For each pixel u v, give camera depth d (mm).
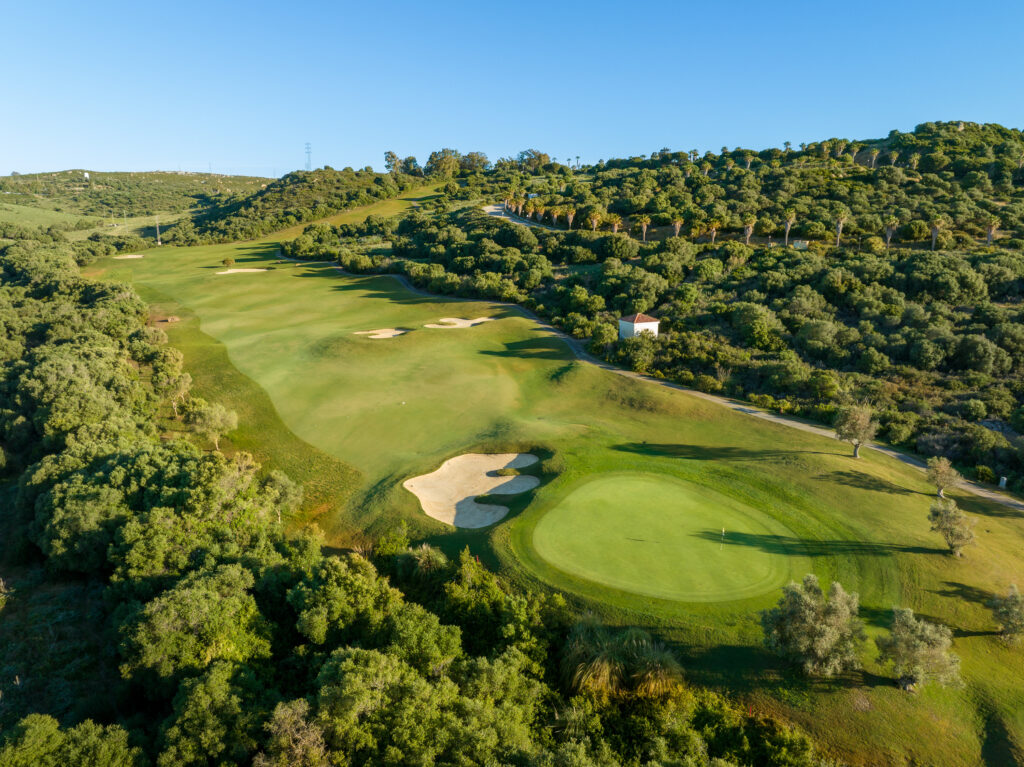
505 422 53844
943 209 109562
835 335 69500
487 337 81000
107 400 54625
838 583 27906
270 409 58406
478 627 29156
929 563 31719
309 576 30422
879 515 36594
